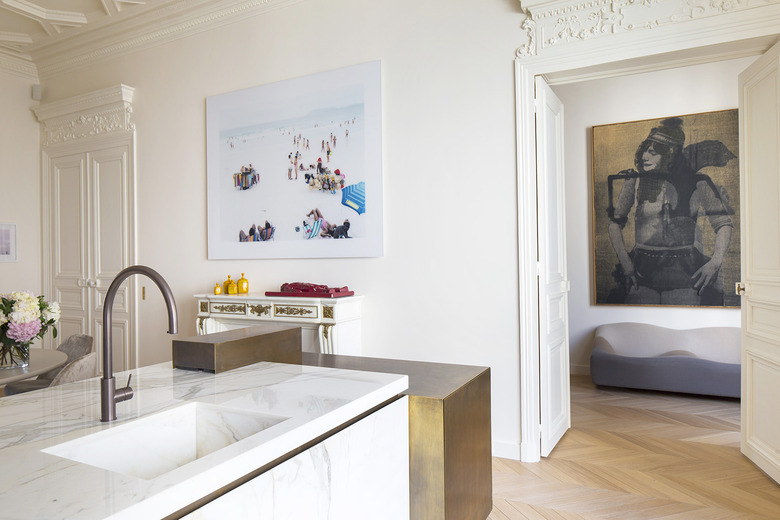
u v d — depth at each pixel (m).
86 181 5.48
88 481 0.98
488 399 2.28
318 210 4.15
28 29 5.13
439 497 1.80
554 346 3.65
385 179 3.88
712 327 5.27
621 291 5.66
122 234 5.23
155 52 5.01
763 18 2.83
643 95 5.59
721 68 5.27
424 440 1.82
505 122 3.48
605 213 5.73
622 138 5.65
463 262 3.61
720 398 4.91
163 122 4.96
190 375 1.90
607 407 4.62
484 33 3.54
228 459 1.06
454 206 3.64
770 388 3.03
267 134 4.38
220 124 4.61
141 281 5.11
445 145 3.67
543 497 2.86
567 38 3.28
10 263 5.59
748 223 3.24
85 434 1.28
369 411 1.64
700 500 2.80
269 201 4.38
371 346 3.93
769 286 3.01
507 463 3.36
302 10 4.23
